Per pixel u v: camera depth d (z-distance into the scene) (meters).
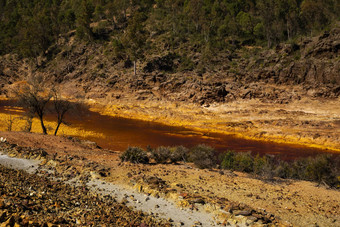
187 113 50.66
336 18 76.25
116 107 58.28
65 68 82.88
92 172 11.27
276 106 49.56
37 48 95.44
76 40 96.44
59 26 105.62
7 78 87.44
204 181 11.30
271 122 41.03
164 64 72.56
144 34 73.94
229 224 7.62
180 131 40.00
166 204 8.75
